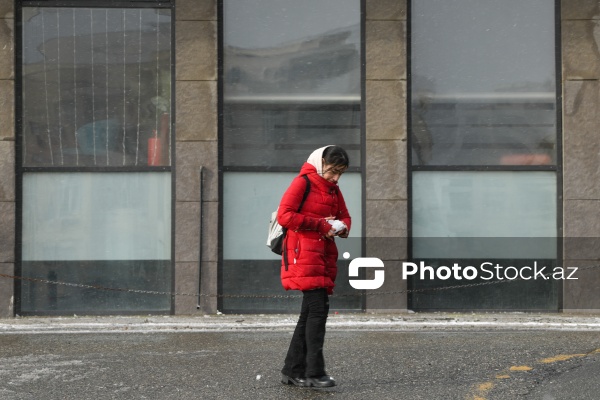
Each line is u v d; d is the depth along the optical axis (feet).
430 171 46.88
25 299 46.14
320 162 28.22
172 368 31.22
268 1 46.93
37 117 46.37
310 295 27.99
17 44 46.24
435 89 46.98
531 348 34.88
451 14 47.01
